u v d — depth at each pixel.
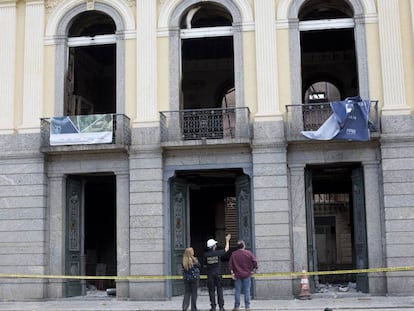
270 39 18.00
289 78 17.88
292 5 18.17
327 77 23.89
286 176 17.39
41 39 19.12
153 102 18.22
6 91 18.92
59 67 19.00
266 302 16.27
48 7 19.33
